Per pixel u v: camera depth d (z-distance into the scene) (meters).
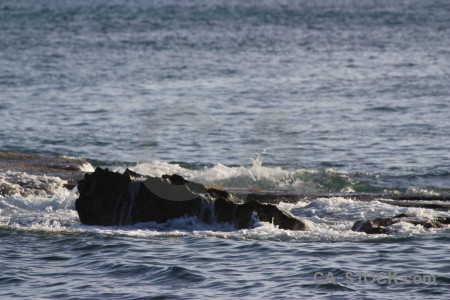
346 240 50.22
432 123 121.88
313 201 63.75
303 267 43.53
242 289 39.81
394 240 49.91
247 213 55.00
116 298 38.69
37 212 61.44
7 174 70.81
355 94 160.00
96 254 47.16
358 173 83.38
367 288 39.66
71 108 141.50
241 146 104.69
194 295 38.97
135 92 165.25
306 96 159.00
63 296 39.09
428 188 77.38
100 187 56.94
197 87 174.12
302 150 101.25
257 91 167.38
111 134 115.44
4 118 128.12
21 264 45.06
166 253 47.16
